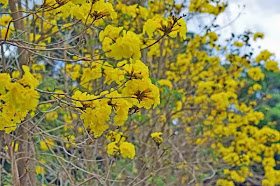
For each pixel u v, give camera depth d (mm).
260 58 5750
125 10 4043
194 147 6398
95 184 3916
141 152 4828
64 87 4117
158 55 5379
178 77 5801
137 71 1911
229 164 5656
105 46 3012
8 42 2094
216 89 5641
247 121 5691
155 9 5027
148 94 1900
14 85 1601
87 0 2090
